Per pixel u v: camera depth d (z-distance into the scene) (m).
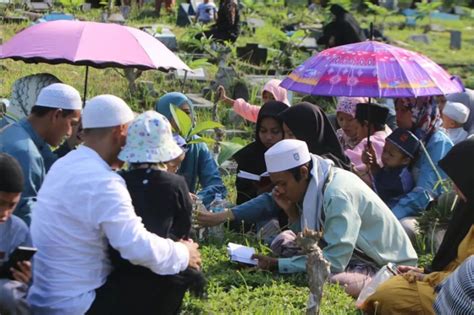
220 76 13.95
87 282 5.10
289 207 7.17
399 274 6.63
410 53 7.87
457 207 6.39
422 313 6.28
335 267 6.78
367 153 8.43
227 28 18.44
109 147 5.19
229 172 10.71
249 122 12.94
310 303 5.57
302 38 17.78
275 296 6.55
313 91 7.69
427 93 7.53
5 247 5.07
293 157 6.82
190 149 8.33
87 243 5.04
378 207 7.02
